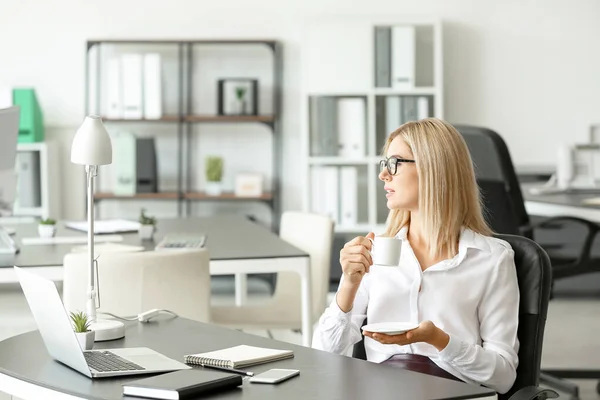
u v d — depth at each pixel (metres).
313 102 7.57
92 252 2.82
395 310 2.77
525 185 6.92
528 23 7.92
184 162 7.96
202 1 7.80
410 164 2.76
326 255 4.66
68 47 7.78
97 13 7.77
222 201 7.99
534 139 8.00
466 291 2.71
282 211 7.98
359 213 7.70
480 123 7.97
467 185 2.77
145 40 7.59
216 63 7.87
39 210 7.41
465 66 7.94
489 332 2.69
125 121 7.58
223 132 7.94
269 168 7.96
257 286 7.91
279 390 2.12
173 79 7.88
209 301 3.75
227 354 2.43
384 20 7.54
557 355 5.62
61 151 7.83
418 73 7.72
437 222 2.73
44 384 2.21
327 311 2.77
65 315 2.26
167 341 2.67
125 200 7.93
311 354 2.48
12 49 7.75
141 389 2.08
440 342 2.49
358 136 7.56
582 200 5.72
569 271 5.45
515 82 7.96
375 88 7.54
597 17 7.94
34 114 7.37
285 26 7.85
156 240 4.63
